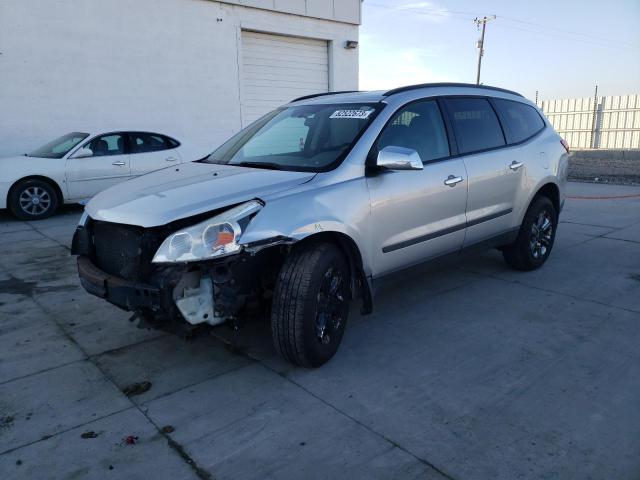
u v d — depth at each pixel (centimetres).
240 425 289
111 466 257
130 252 324
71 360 370
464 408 302
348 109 418
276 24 1392
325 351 349
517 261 545
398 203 386
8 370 356
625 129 2872
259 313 347
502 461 255
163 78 1217
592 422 286
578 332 402
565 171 576
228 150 460
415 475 247
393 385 329
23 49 1031
